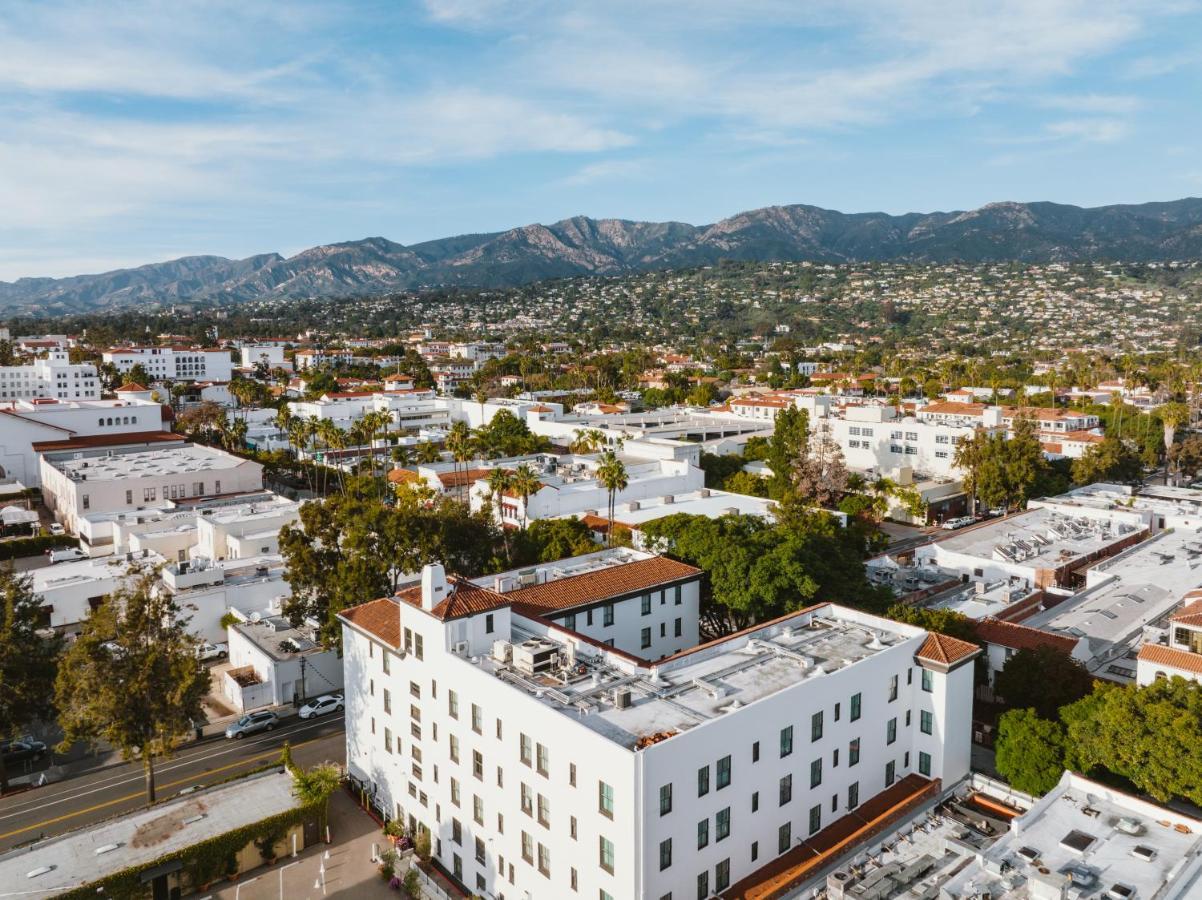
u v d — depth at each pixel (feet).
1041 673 199.62
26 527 419.54
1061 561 324.19
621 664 169.58
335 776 187.42
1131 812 150.20
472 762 163.53
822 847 155.94
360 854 179.11
